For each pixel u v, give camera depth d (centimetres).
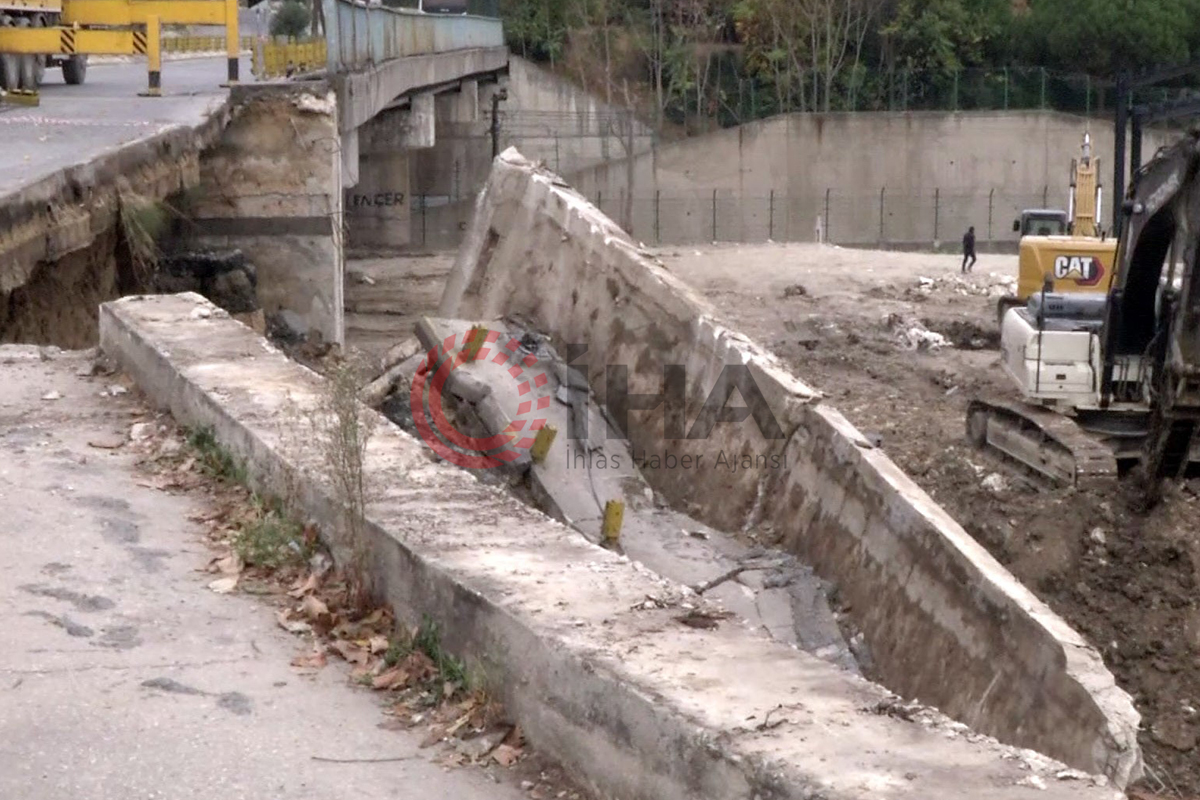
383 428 1012
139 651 741
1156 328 2091
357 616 803
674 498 1742
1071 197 3616
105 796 591
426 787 618
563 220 2102
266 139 2748
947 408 2791
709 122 7088
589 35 7362
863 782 508
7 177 1698
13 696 674
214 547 900
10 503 937
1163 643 1803
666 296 1867
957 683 1314
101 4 3044
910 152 6488
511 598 692
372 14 3366
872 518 1476
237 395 1058
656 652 630
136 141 2102
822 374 3144
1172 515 1986
